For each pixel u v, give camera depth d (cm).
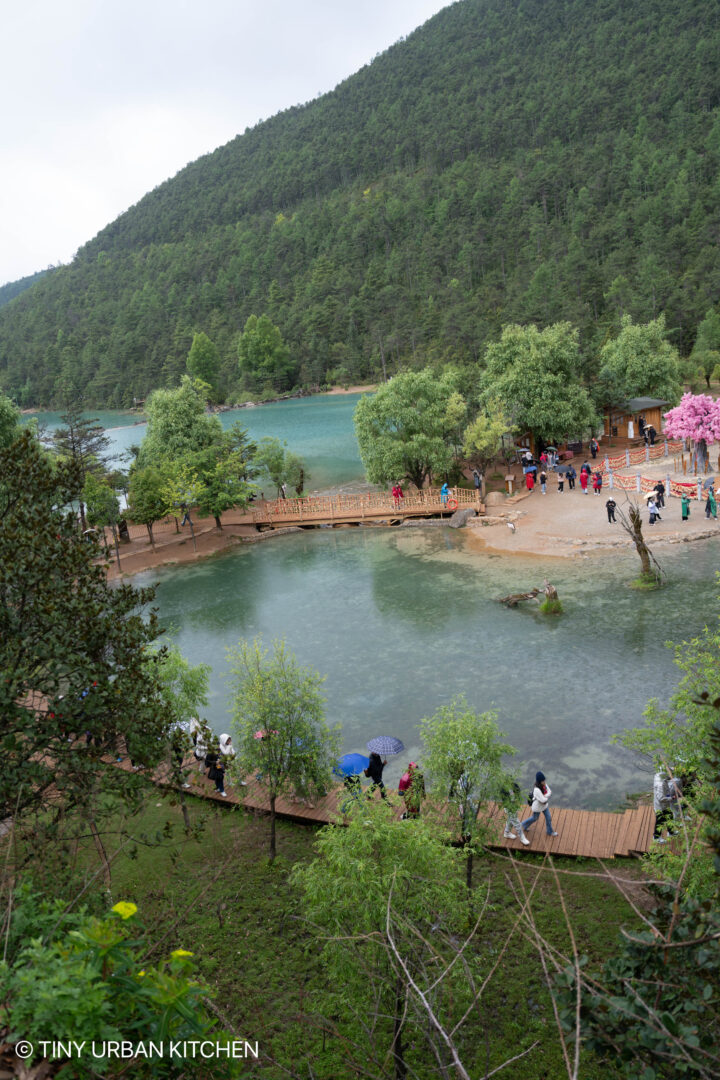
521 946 1228
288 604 3359
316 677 1566
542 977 1155
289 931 1300
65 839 845
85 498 4334
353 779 1423
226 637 3011
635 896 1325
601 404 6488
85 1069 392
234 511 5528
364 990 867
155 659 988
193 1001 445
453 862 1003
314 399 17675
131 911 461
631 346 6456
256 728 1525
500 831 1519
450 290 19525
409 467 5003
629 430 6347
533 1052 1012
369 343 19012
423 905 875
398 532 4500
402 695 2316
